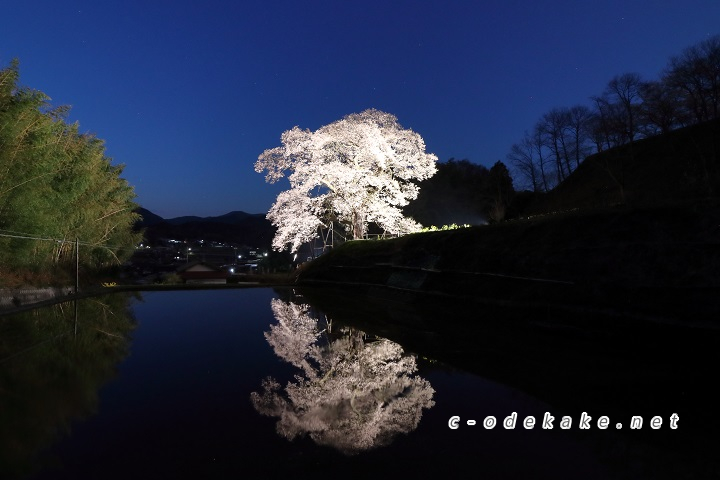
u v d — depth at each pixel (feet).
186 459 11.66
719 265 21.79
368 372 20.70
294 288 67.97
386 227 70.59
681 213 25.30
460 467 11.30
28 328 32.22
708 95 80.64
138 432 13.53
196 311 42.83
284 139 71.10
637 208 28.09
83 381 19.12
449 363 21.83
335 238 92.73
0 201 36.73
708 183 44.98
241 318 38.04
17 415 14.90
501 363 21.47
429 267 46.93
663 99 89.76
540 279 31.60
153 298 54.85
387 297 49.83
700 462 11.42
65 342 27.48
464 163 127.13
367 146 67.10
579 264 29.37
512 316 31.30
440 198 115.44
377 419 14.79
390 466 11.37
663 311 22.65
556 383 18.17
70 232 59.26
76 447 12.39
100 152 64.85
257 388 18.31
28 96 38.19
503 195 97.86
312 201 72.95
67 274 58.18
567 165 124.67
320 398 17.01
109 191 72.43
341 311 41.42
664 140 79.36
